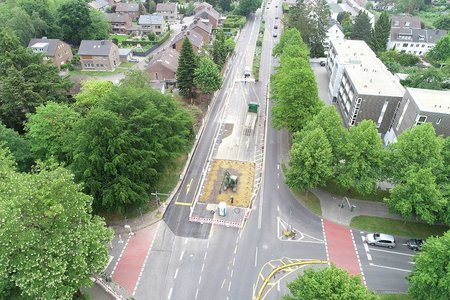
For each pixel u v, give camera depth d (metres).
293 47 84.12
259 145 70.56
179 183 60.12
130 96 54.31
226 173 59.97
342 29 127.56
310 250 48.81
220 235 50.94
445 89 81.94
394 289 43.88
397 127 65.88
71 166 48.97
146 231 51.50
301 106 64.12
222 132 74.50
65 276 34.84
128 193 47.72
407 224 53.00
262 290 43.41
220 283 44.22
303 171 52.06
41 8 119.94
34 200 35.62
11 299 36.84
